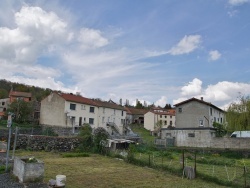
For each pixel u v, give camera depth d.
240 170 23.20
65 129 49.06
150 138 56.25
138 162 24.75
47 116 53.72
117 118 64.12
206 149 37.56
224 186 16.97
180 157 30.94
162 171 21.39
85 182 16.81
